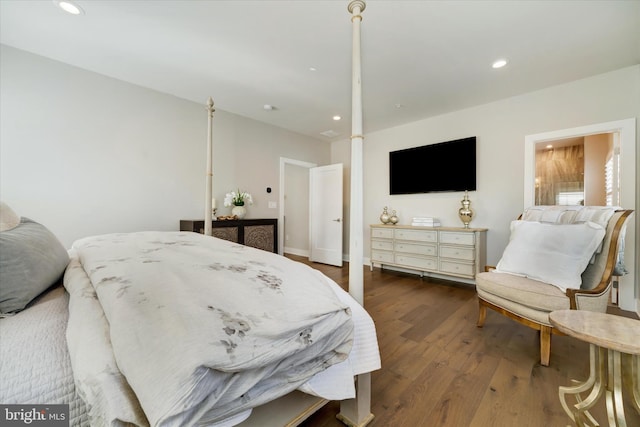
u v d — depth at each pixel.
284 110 3.67
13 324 0.67
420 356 1.70
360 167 1.19
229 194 3.61
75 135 2.59
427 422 1.16
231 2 1.78
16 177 2.32
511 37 2.11
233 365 0.53
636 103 2.48
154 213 3.08
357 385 1.11
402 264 3.79
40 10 1.85
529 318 1.68
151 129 3.05
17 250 0.77
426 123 3.93
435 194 3.85
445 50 2.28
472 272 3.16
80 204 2.62
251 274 0.83
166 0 1.77
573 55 2.34
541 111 2.99
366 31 2.05
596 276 1.70
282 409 0.91
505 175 3.24
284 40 2.18
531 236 2.00
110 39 2.19
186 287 0.68
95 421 0.48
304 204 5.70
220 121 3.64
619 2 1.74
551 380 1.45
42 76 2.42
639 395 0.91
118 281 0.72
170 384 0.46
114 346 0.54
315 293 0.81
